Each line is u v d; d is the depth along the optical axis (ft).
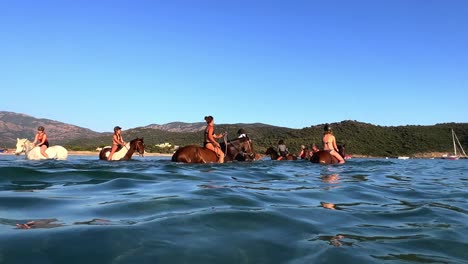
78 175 23.94
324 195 20.10
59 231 10.23
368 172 39.37
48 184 20.15
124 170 28.35
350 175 34.17
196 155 44.91
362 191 22.66
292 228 12.23
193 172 29.35
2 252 8.40
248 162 51.90
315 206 16.51
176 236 10.37
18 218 11.75
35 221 11.40
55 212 12.81
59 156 54.95
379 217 15.06
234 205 15.11
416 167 59.93
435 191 24.70
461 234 12.64
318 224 13.12
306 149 79.46
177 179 23.93
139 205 14.29
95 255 8.57
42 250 8.70
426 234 12.49
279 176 30.27
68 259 8.27
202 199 15.96
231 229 11.51
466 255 10.43
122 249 9.05
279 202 16.89
